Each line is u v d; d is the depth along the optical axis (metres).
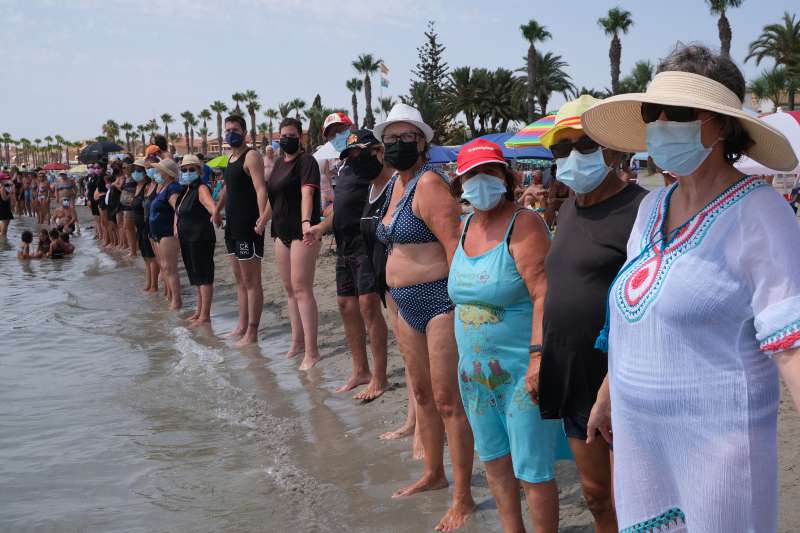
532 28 60.88
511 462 3.43
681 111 2.15
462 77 70.88
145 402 6.64
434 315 3.93
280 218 7.45
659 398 2.14
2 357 8.66
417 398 4.27
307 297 7.38
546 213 11.63
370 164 4.58
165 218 11.02
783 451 4.20
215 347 8.63
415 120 4.07
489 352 3.26
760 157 2.27
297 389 6.70
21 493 4.71
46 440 5.72
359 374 6.57
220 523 4.13
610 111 2.52
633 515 2.27
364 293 6.08
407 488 4.39
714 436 2.07
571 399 2.86
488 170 3.21
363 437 5.33
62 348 9.05
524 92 69.69
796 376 1.89
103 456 5.34
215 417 6.10
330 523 4.02
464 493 3.93
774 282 1.95
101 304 12.05
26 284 14.94
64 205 25.39
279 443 5.36
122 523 4.23
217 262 16.55
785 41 56.47
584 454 2.89
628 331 2.23
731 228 2.05
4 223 24.62
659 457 2.20
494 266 3.21
